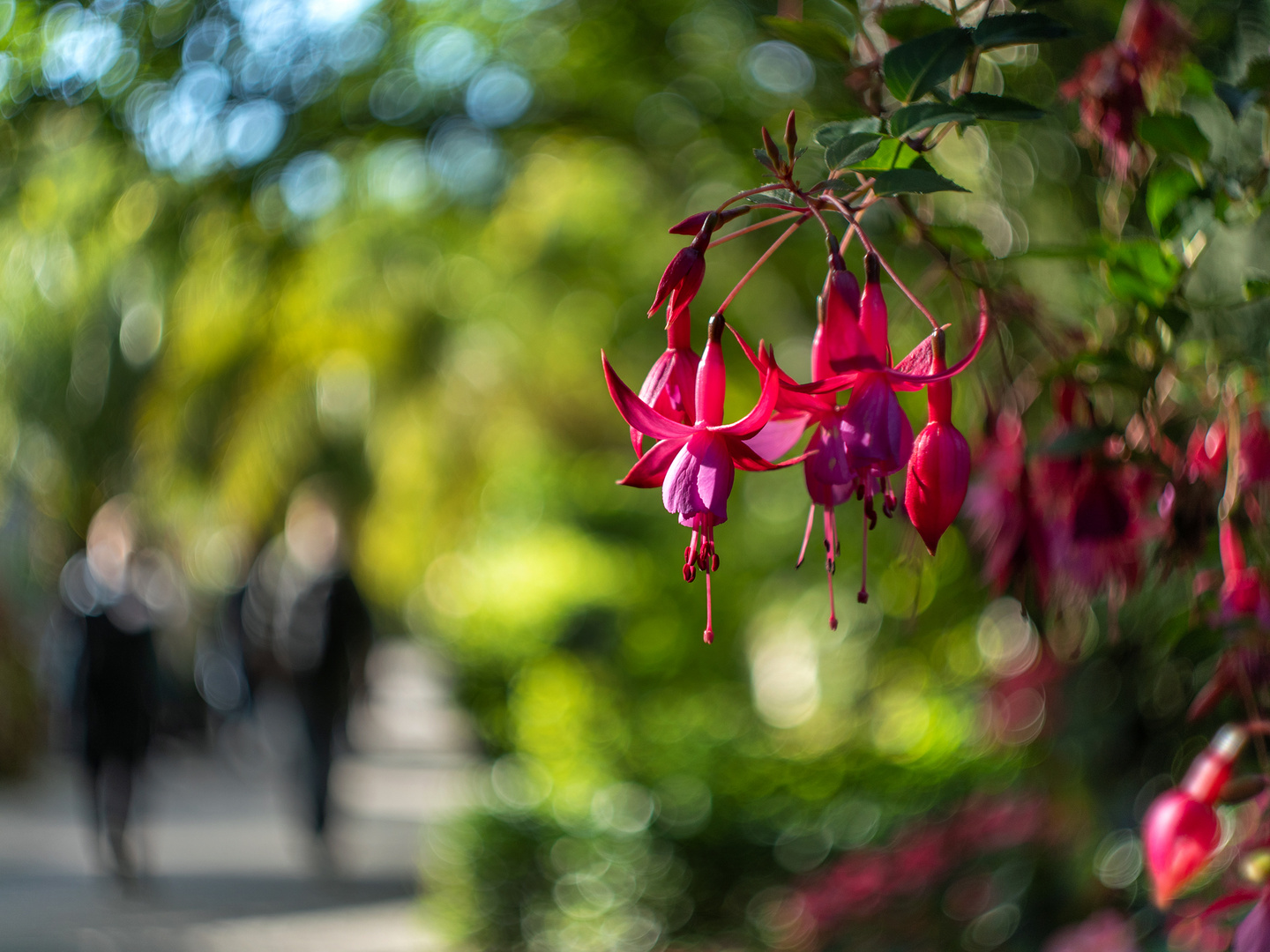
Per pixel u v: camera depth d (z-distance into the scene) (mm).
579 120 2895
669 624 7609
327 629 6418
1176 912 1970
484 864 4941
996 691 3023
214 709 10023
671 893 4578
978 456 1488
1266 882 1282
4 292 2586
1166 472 1299
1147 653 2516
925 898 3342
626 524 9008
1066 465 1353
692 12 2635
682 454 939
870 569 3771
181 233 2518
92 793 6133
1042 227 2365
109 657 6020
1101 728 2689
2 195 2281
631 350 5113
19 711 8711
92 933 5262
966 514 1609
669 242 4117
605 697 6766
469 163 2967
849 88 1376
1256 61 1349
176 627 9617
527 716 6238
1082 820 2832
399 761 10383
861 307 924
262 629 8641
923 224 1271
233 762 10023
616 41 2740
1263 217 1863
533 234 4242
